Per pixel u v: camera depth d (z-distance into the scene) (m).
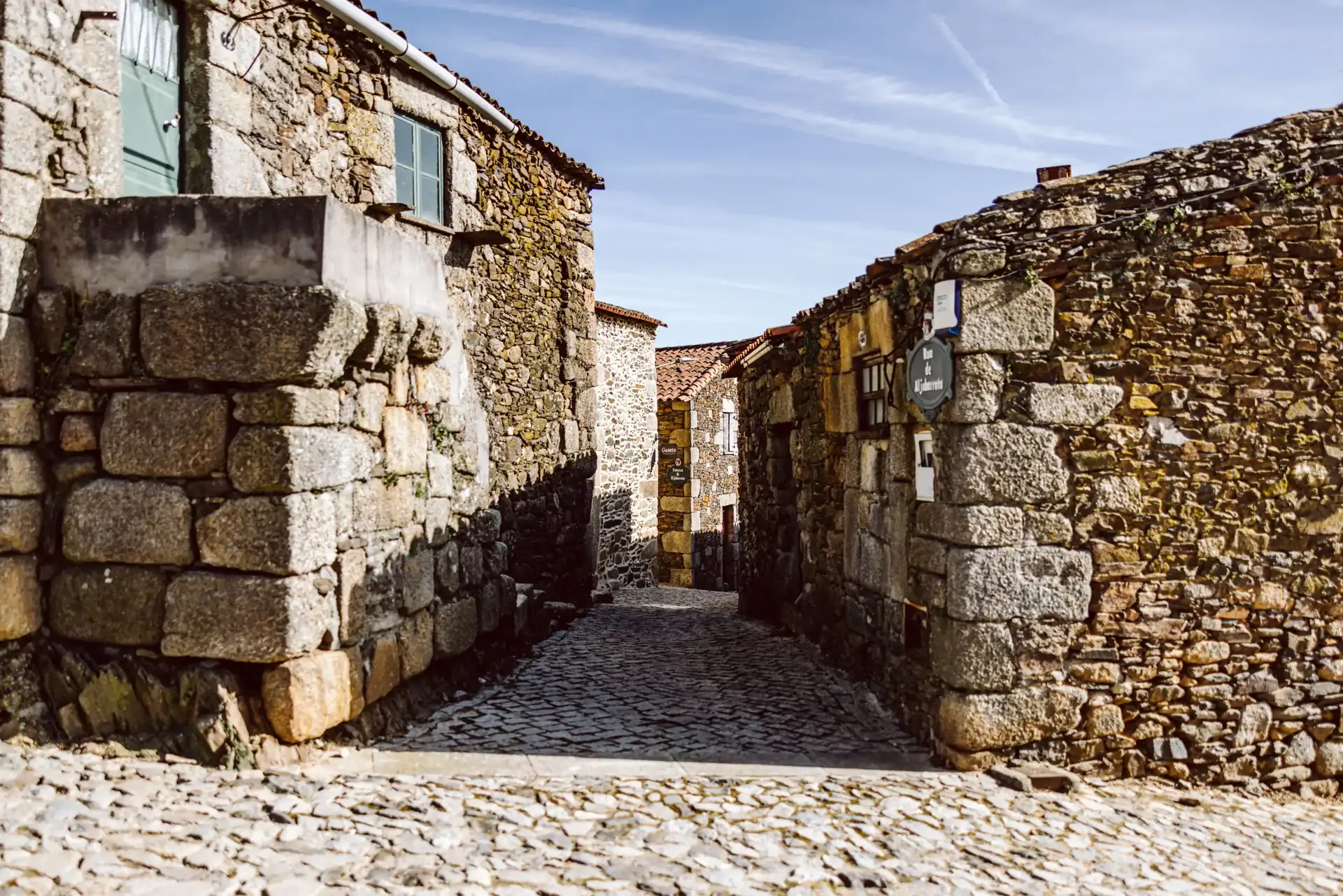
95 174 4.94
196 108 6.39
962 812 4.97
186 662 4.57
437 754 5.22
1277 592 5.92
